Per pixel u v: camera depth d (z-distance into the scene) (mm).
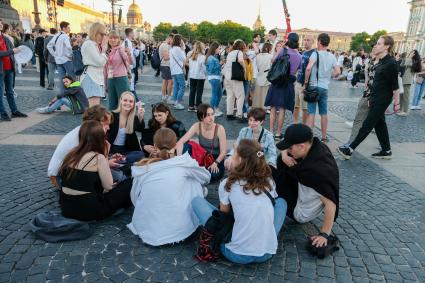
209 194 4176
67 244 3059
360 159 5820
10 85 7258
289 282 2707
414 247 3285
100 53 6258
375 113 5457
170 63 9023
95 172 3256
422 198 4391
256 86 8062
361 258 3068
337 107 11000
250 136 4188
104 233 3260
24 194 3953
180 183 3131
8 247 2973
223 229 2863
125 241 3150
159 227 3070
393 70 5293
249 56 8820
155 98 10641
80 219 3311
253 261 2814
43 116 7688
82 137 3242
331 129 7949
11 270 2693
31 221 3258
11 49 6930
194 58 8531
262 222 2725
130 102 4445
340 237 3389
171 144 3242
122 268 2773
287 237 3350
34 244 3033
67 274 2676
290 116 8992
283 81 6324
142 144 4711
